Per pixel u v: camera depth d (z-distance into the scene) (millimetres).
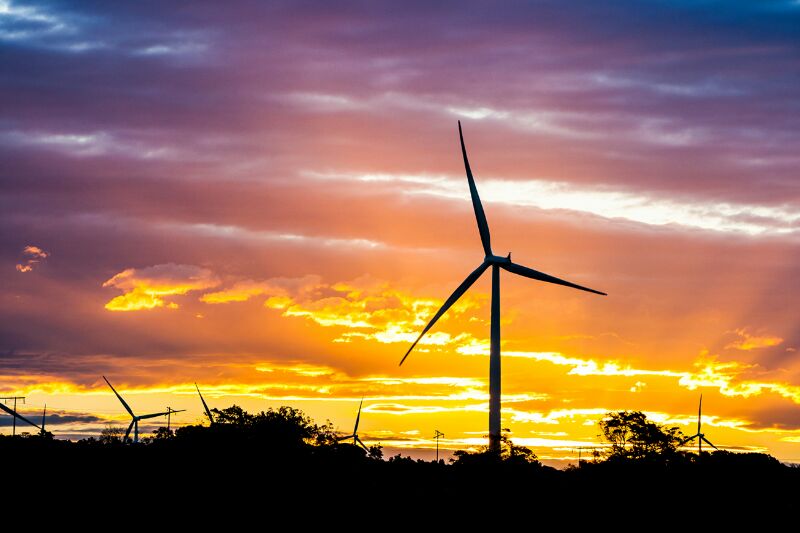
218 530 179125
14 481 194250
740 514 189125
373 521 183500
